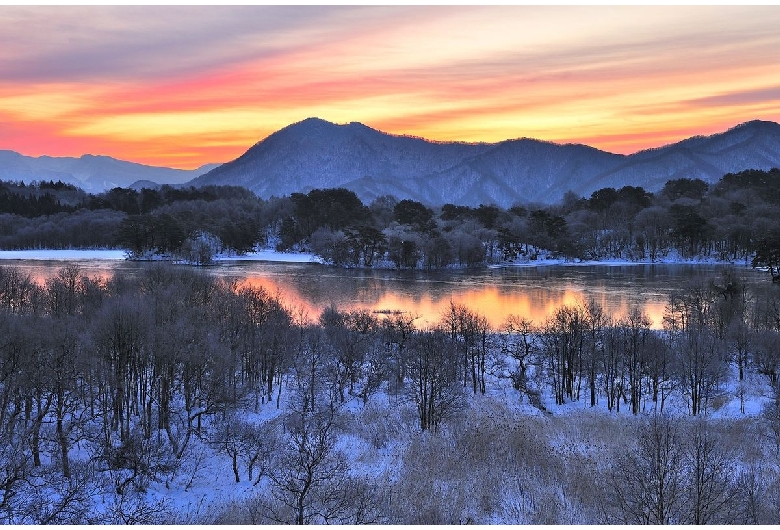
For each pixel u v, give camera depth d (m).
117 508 38.47
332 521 37.53
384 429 56.44
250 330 75.81
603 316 96.50
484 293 144.25
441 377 60.97
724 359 76.75
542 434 53.91
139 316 59.19
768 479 42.25
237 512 39.38
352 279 171.62
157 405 60.31
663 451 39.78
